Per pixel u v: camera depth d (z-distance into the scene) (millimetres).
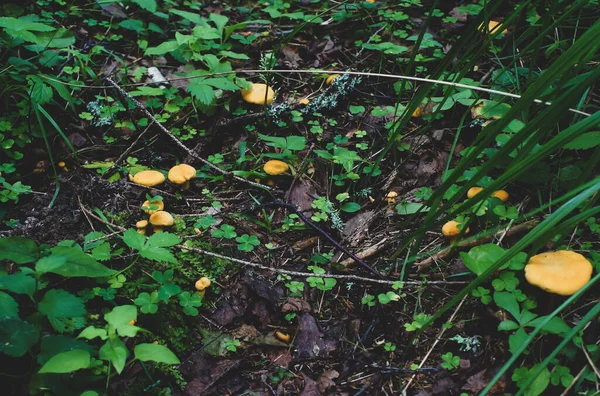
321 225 740
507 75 816
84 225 704
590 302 603
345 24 1012
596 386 539
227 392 589
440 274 665
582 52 484
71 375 541
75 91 851
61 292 530
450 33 966
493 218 666
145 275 657
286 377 602
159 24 1001
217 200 761
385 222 737
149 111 863
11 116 795
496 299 584
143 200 750
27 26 755
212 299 661
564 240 657
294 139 768
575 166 706
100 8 993
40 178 753
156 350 497
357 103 879
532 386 536
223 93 870
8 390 540
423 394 577
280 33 988
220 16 900
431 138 809
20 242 571
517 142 516
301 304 656
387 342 622
